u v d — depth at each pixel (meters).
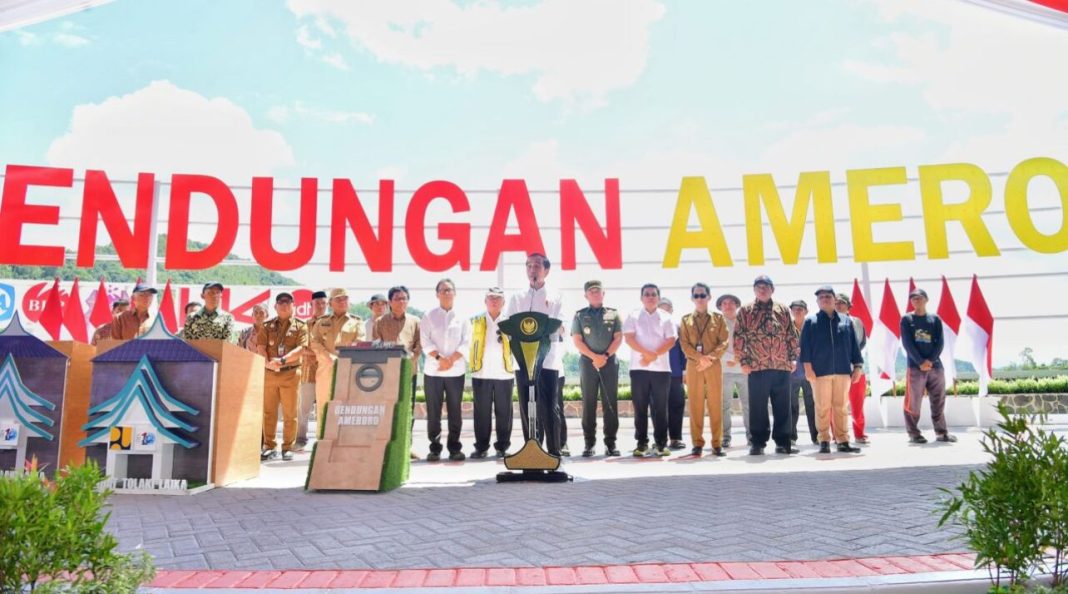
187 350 5.43
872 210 10.68
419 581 2.70
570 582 2.66
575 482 5.48
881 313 11.39
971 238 10.51
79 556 2.15
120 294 10.98
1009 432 2.49
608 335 7.37
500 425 7.48
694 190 10.94
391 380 5.52
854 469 5.92
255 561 3.06
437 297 7.52
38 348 5.45
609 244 10.80
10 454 5.30
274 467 7.02
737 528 3.61
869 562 2.91
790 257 10.84
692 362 7.27
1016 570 2.36
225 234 10.40
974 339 11.09
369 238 10.67
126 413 5.20
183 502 4.71
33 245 9.98
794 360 7.41
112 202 10.16
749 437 7.38
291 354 7.71
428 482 5.67
